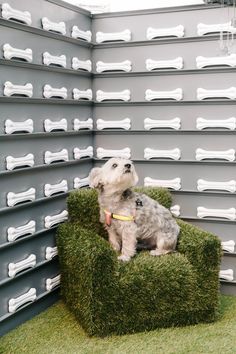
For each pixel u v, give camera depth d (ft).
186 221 12.09
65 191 11.50
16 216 9.91
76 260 9.59
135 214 10.26
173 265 9.48
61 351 8.86
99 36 12.22
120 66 12.12
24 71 9.92
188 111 11.73
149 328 9.52
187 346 8.95
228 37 11.03
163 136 12.05
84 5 12.69
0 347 9.04
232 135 11.41
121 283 9.11
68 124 11.63
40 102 10.48
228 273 11.66
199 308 9.70
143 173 12.35
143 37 11.91
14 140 9.75
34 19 10.12
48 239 10.98
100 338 9.27
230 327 9.73
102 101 12.48
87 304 9.22
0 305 9.53
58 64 10.93
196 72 11.51
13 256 9.86
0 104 9.29
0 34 9.16
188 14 11.43
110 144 12.61
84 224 11.02
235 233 11.63
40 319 10.27
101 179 10.31
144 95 12.09
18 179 9.92
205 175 11.76
